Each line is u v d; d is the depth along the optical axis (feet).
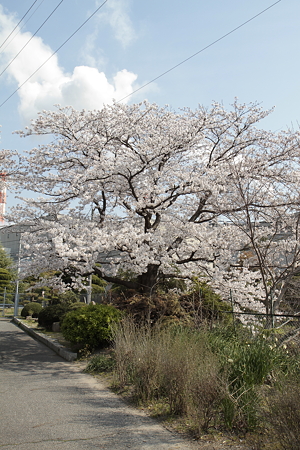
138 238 28.66
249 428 12.85
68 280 53.88
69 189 33.01
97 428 13.60
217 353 17.94
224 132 35.53
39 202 34.86
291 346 19.92
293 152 31.60
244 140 34.12
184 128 34.19
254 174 30.63
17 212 34.71
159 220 34.78
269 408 12.71
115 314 30.22
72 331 29.35
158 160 32.04
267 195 30.19
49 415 15.10
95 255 29.76
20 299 95.91
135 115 35.37
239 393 14.05
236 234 31.48
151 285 33.73
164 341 18.28
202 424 13.29
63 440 12.41
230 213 26.55
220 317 29.43
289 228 30.37
